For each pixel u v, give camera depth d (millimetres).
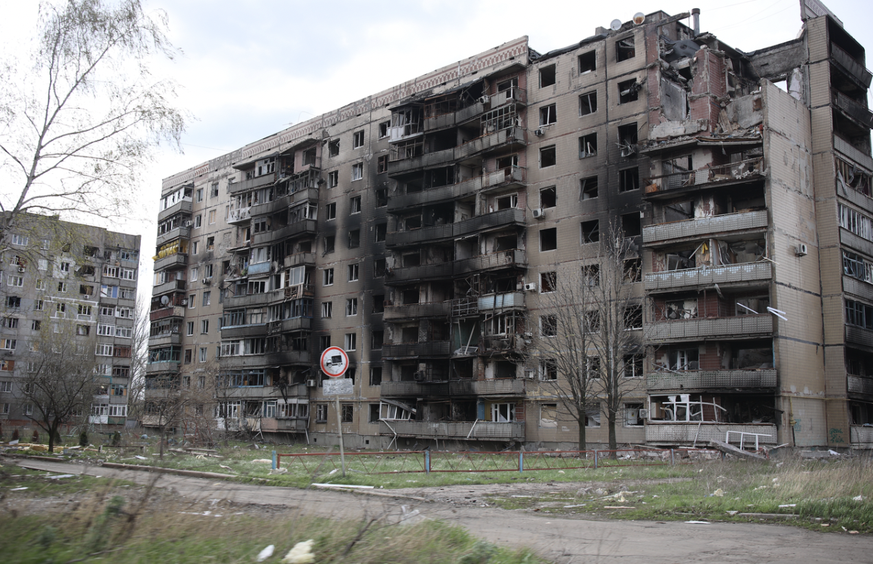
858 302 40156
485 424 44219
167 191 82250
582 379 36125
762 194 38438
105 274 84938
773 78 43594
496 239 47781
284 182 64562
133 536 8000
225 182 73875
